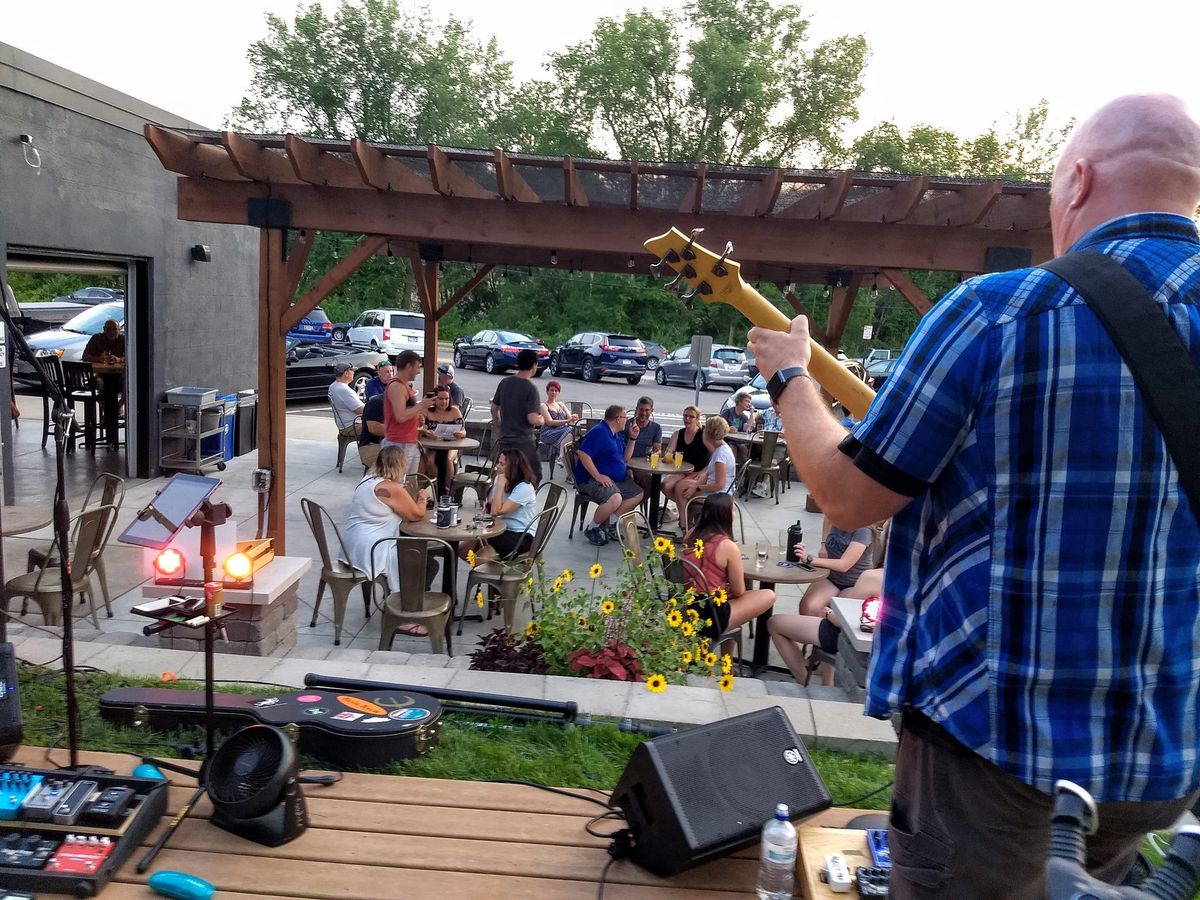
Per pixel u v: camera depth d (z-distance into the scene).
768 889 2.24
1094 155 1.17
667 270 1.77
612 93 36.78
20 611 5.91
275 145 6.62
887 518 1.21
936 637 1.20
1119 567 1.05
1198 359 1.05
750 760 2.47
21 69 7.99
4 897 2.12
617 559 8.38
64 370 11.57
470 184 6.94
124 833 2.29
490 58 40.12
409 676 3.75
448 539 6.12
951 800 1.24
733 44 36.28
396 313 26.67
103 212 9.31
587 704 3.59
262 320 7.14
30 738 3.07
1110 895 0.83
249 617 4.66
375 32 36.94
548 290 39.72
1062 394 1.06
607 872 2.38
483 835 2.54
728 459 8.95
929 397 1.13
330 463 11.83
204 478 2.61
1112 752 1.08
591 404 21.81
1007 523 1.10
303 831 2.48
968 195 6.55
